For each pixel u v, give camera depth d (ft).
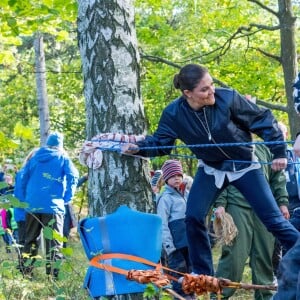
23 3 32.19
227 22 57.72
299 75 14.21
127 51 20.02
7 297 21.63
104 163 19.76
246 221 23.81
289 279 12.23
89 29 20.03
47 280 22.53
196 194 19.26
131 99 19.97
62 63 82.58
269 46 61.41
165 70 59.57
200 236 19.29
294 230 18.56
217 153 18.57
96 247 17.63
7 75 76.18
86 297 18.97
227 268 23.88
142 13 57.11
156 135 19.24
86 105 20.33
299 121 44.45
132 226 17.70
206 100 17.98
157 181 31.48
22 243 34.58
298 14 60.95
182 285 17.13
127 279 17.24
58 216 33.24
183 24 59.41
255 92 62.64
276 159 18.19
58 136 33.96
